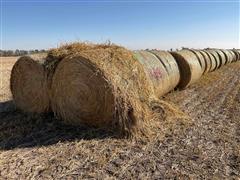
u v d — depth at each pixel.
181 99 9.52
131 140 5.68
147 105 6.79
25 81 7.29
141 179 4.26
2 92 10.84
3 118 7.18
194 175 4.39
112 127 6.09
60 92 6.58
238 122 7.07
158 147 5.40
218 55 20.48
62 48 7.21
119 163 4.73
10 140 5.75
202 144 5.59
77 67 6.23
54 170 4.48
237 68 22.64
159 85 8.56
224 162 4.85
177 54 10.92
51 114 7.14
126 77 6.28
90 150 5.19
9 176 4.29
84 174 4.37
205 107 8.56
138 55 8.26
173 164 4.74
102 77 5.98
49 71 6.86
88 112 6.26
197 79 12.91
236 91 11.34
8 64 27.34
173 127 6.50
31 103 7.31
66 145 5.43
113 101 5.93
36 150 5.22
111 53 6.45
